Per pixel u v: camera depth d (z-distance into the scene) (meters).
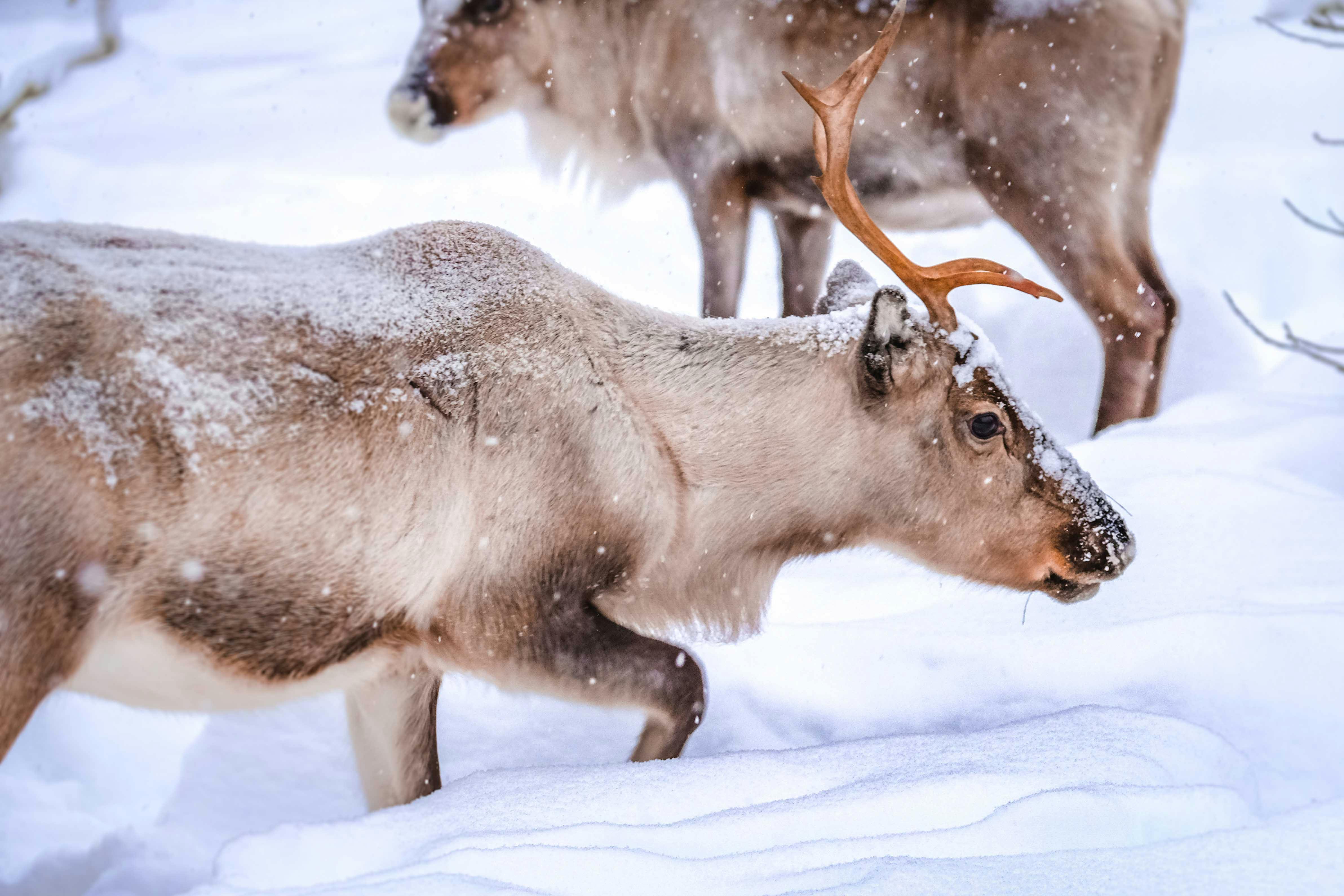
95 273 8.47
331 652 9.18
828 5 19.50
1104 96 18.86
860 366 10.45
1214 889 6.29
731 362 10.48
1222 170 35.22
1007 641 11.58
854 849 7.28
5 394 7.86
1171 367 22.20
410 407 9.15
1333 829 6.81
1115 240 19.19
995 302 23.56
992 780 8.25
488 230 10.34
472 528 9.45
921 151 19.70
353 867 7.64
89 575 8.12
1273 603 12.07
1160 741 9.10
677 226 33.38
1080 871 6.59
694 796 8.48
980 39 18.98
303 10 72.50
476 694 12.29
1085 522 10.73
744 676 11.76
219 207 35.09
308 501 8.72
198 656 8.79
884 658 11.73
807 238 21.55
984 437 10.61
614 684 9.87
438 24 22.09
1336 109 41.91
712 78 20.55
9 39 61.22
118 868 10.12
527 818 8.14
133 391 8.23
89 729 13.06
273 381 8.68
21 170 38.69
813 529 10.89
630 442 10.09
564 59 21.86
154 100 50.50
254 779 11.24
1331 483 15.82
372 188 36.84
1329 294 28.67
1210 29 52.75
